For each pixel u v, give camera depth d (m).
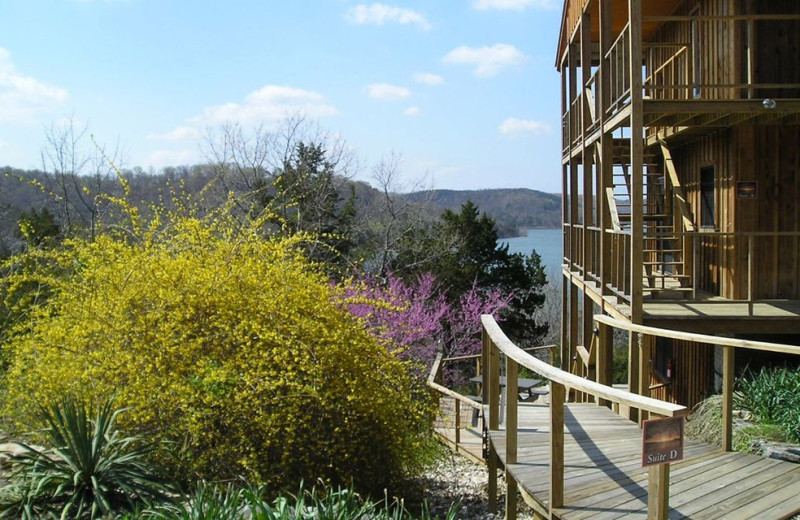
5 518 4.30
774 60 8.55
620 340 24.72
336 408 5.51
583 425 5.77
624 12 11.38
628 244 8.67
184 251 6.46
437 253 20.97
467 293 20.95
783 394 5.92
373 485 5.73
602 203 9.38
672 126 8.85
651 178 12.35
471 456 8.84
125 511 4.32
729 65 8.63
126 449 5.05
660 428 3.19
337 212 21.62
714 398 6.57
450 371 17.62
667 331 5.54
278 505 4.18
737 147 8.72
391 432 5.75
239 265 6.07
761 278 8.72
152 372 5.42
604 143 9.27
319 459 5.48
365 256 19.81
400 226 21.58
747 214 8.73
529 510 6.49
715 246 9.46
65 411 4.70
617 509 3.81
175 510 4.27
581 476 4.38
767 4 8.62
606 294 9.40
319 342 5.54
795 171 8.70
